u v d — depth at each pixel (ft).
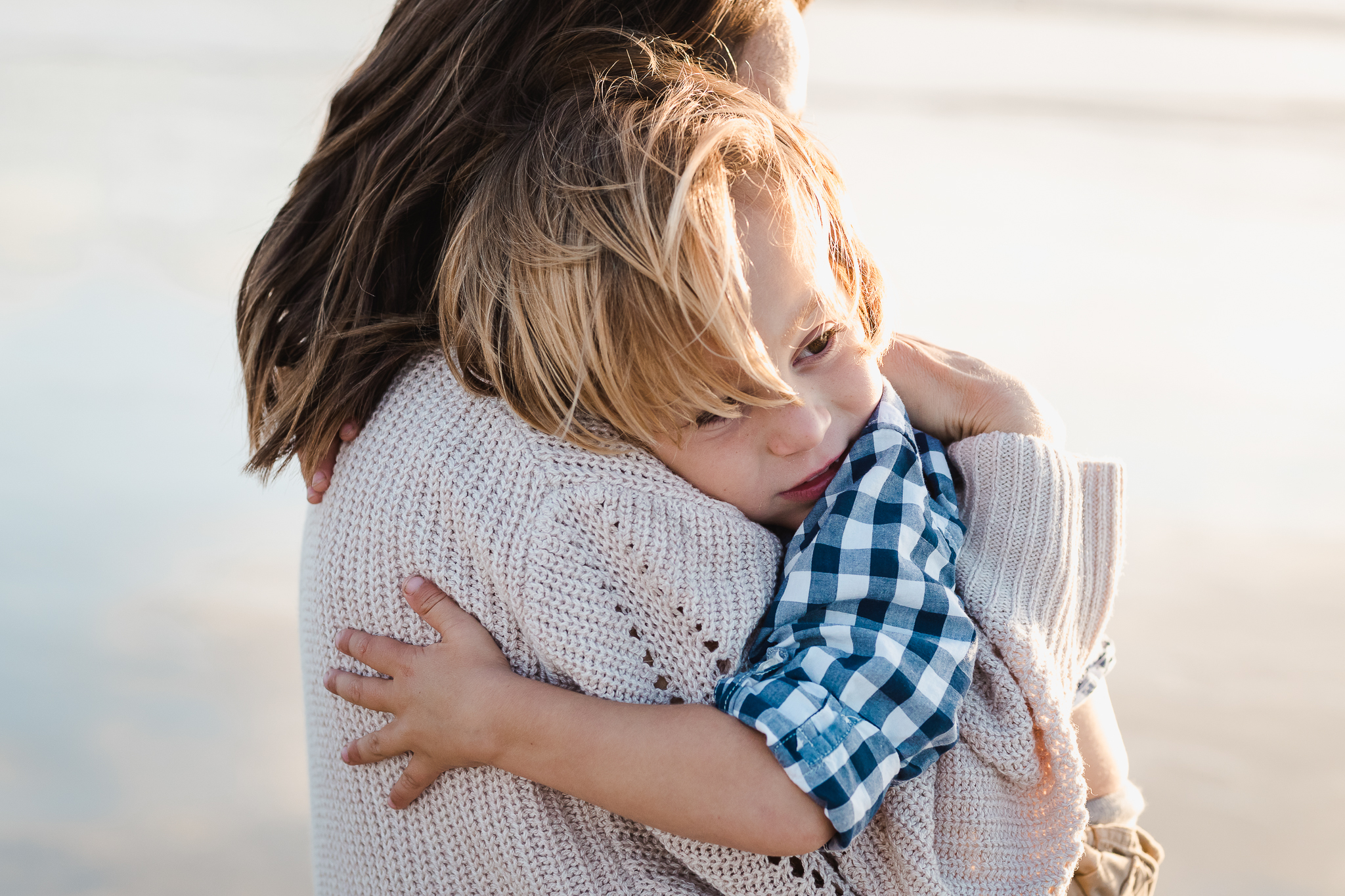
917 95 35.58
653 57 3.78
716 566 3.70
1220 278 22.90
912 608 3.60
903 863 3.60
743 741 3.36
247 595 12.73
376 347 3.90
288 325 4.30
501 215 3.63
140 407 16.69
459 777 3.65
